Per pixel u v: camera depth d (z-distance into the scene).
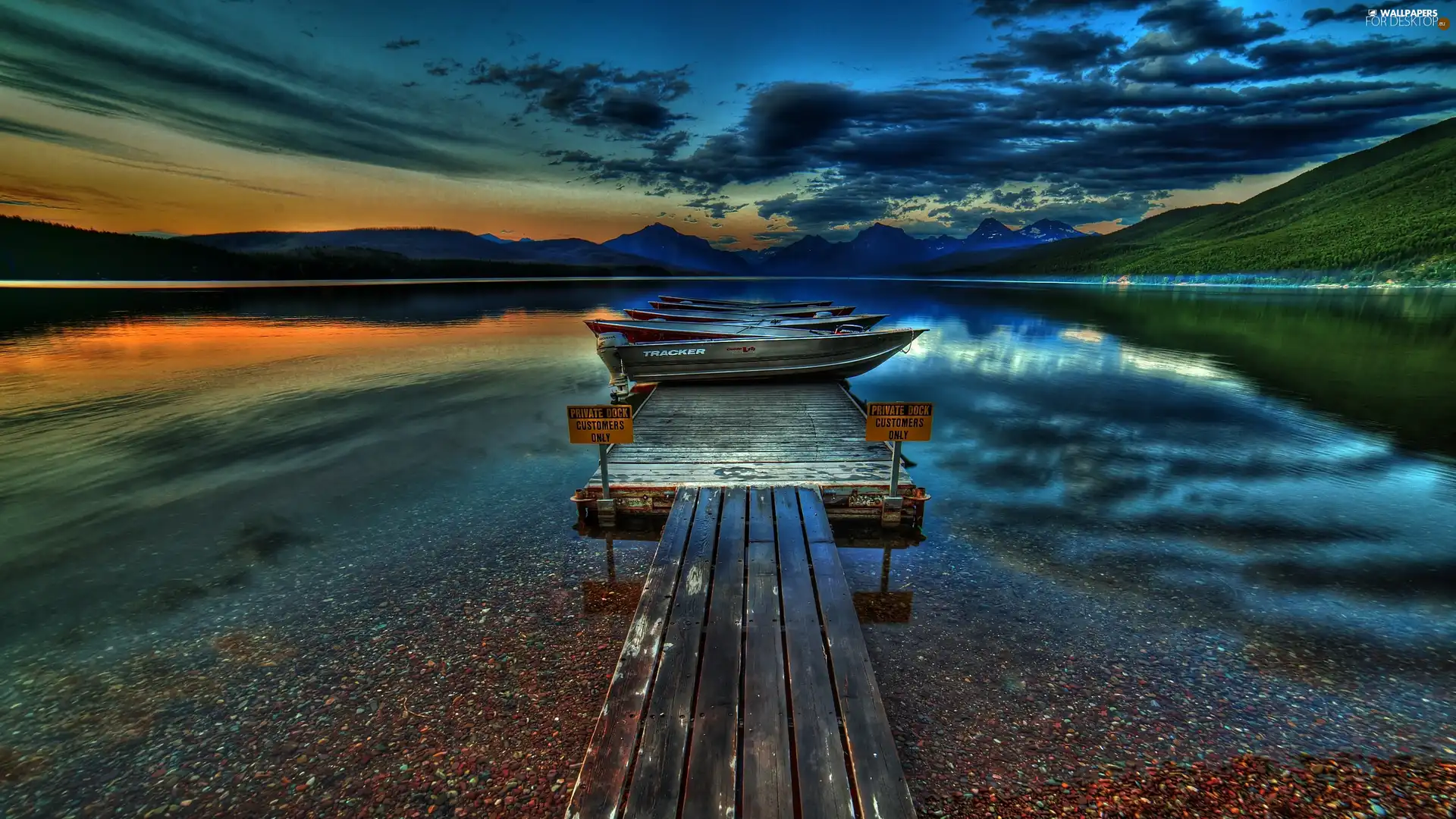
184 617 5.90
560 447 11.48
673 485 7.95
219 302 51.03
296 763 4.14
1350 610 5.80
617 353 14.52
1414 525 7.77
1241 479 9.63
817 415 11.73
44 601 6.18
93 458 10.73
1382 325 32.44
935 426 12.99
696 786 3.39
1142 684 4.81
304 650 5.36
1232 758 4.07
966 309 48.88
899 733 4.30
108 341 26.59
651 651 4.61
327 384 17.70
